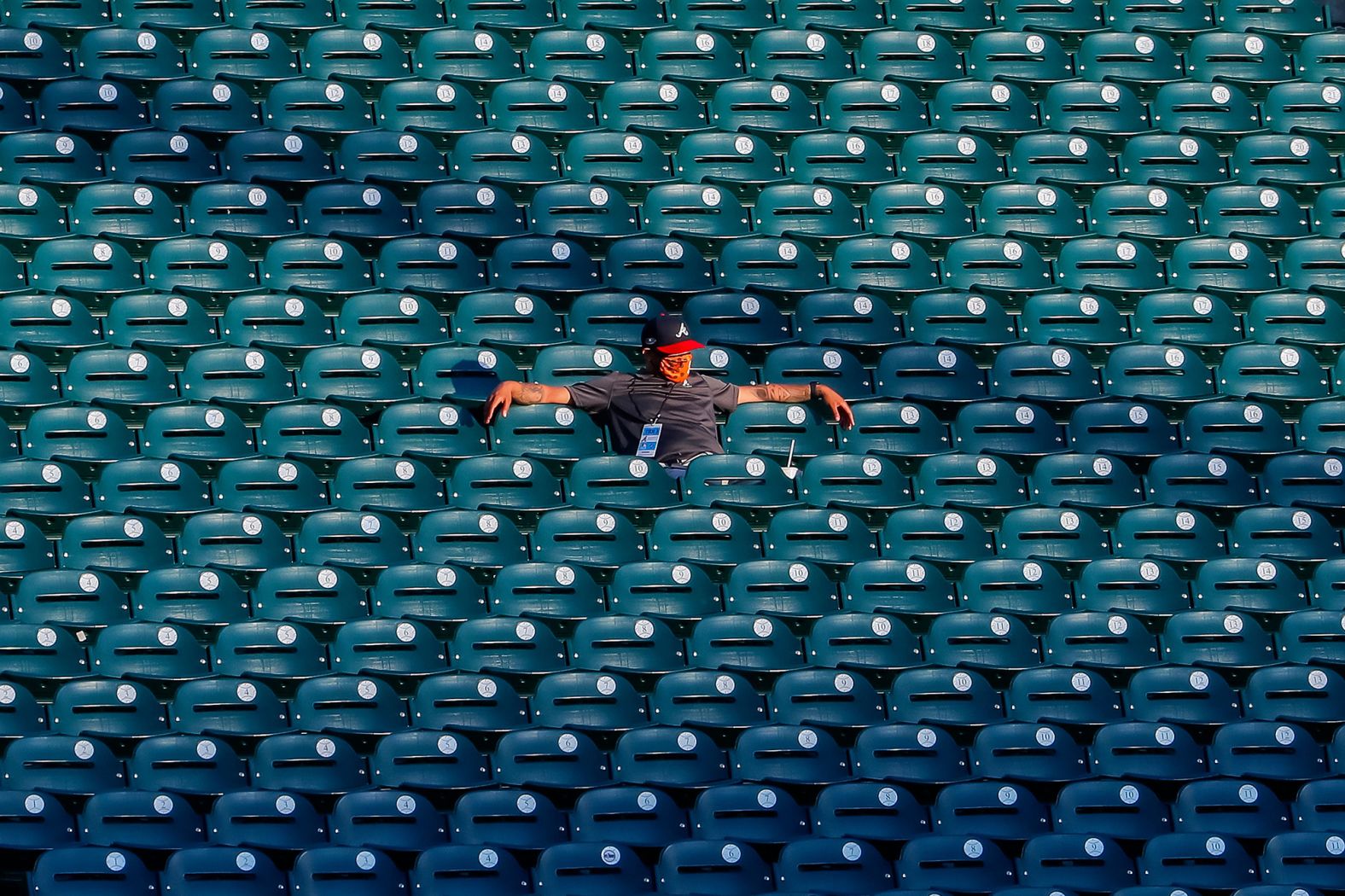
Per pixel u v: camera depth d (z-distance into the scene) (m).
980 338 42.88
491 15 48.22
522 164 44.81
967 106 47.53
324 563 37.12
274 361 39.88
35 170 42.50
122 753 33.94
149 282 41.03
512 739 34.34
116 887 31.34
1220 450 41.12
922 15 49.97
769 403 40.06
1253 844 33.53
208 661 35.44
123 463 37.47
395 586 36.75
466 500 38.44
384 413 39.19
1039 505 39.31
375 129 45.00
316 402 39.56
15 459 37.53
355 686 34.97
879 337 42.38
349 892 31.91
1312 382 42.88
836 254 43.56
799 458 40.00
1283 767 35.31
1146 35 49.47
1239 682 36.91
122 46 45.03
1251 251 44.97
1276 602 38.41
